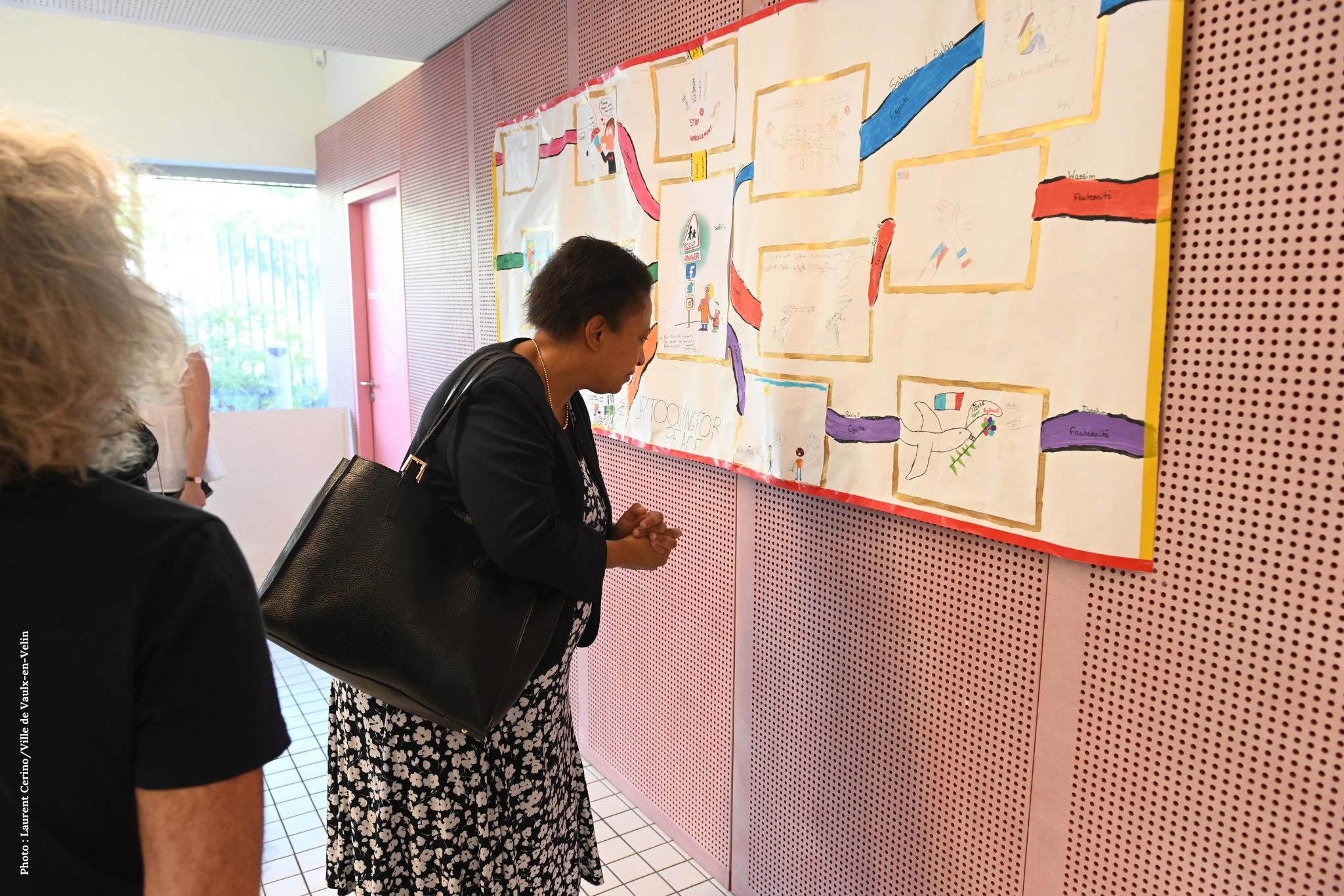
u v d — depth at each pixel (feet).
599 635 8.15
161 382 2.19
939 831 4.76
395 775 4.48
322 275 16.34
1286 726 3.21
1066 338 3.73
